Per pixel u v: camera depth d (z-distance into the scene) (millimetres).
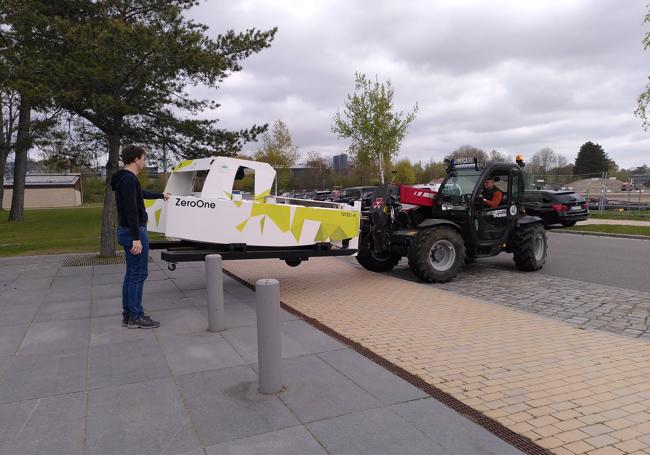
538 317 5719
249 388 3641
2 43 9398
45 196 63438
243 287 7531
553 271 9250
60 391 3643
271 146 37594
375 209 8953
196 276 8328
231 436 2943
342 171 55219
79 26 8664
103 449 2824
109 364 4191
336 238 7320
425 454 2713
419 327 5285
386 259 9367
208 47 10203
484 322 5492
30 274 8672
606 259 10516
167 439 2922
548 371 3951
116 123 9859
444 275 8047
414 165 58250
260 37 10703
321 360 4215
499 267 9828
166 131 10688
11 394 3600
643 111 15102
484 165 8953
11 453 2795
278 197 8133
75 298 6742
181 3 10469
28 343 4785
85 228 21719
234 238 6465
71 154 10789
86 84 8844
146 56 8945
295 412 3240
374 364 4113
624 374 3879
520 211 9344
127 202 4879
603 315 5980
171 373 3967
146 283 7758
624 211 23953
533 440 2854
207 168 6676
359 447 2795
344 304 6434
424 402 3373
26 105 11297
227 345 4660
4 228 22219
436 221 8164
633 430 2971
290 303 6516
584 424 3049
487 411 3230
